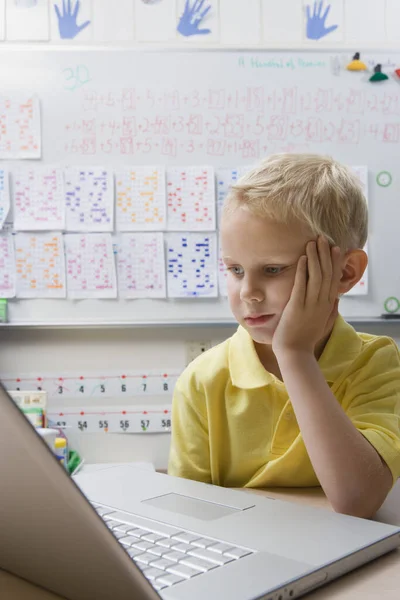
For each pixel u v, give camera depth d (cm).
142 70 201
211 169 202
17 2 199
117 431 202
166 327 199
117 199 201
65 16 199
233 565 45
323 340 85
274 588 41
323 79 205
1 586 43
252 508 58
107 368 202
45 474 33
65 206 200
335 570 46
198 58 202
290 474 82
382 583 46
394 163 207
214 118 203
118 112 201
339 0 204
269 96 204
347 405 83
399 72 205
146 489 64
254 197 75
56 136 200
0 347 200
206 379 88
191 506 58
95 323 198
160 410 203
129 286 201
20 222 199
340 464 67
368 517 67
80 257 200
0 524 40
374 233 207
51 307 200
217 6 202
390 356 86
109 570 36
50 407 200
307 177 78
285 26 204
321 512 57
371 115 206
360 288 206
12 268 199
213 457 89
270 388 84
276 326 77
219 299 203
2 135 199
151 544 48
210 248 202
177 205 202
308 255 74
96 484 66
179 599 39
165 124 202
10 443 33
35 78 200
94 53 200
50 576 41
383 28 206
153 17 201
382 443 70
